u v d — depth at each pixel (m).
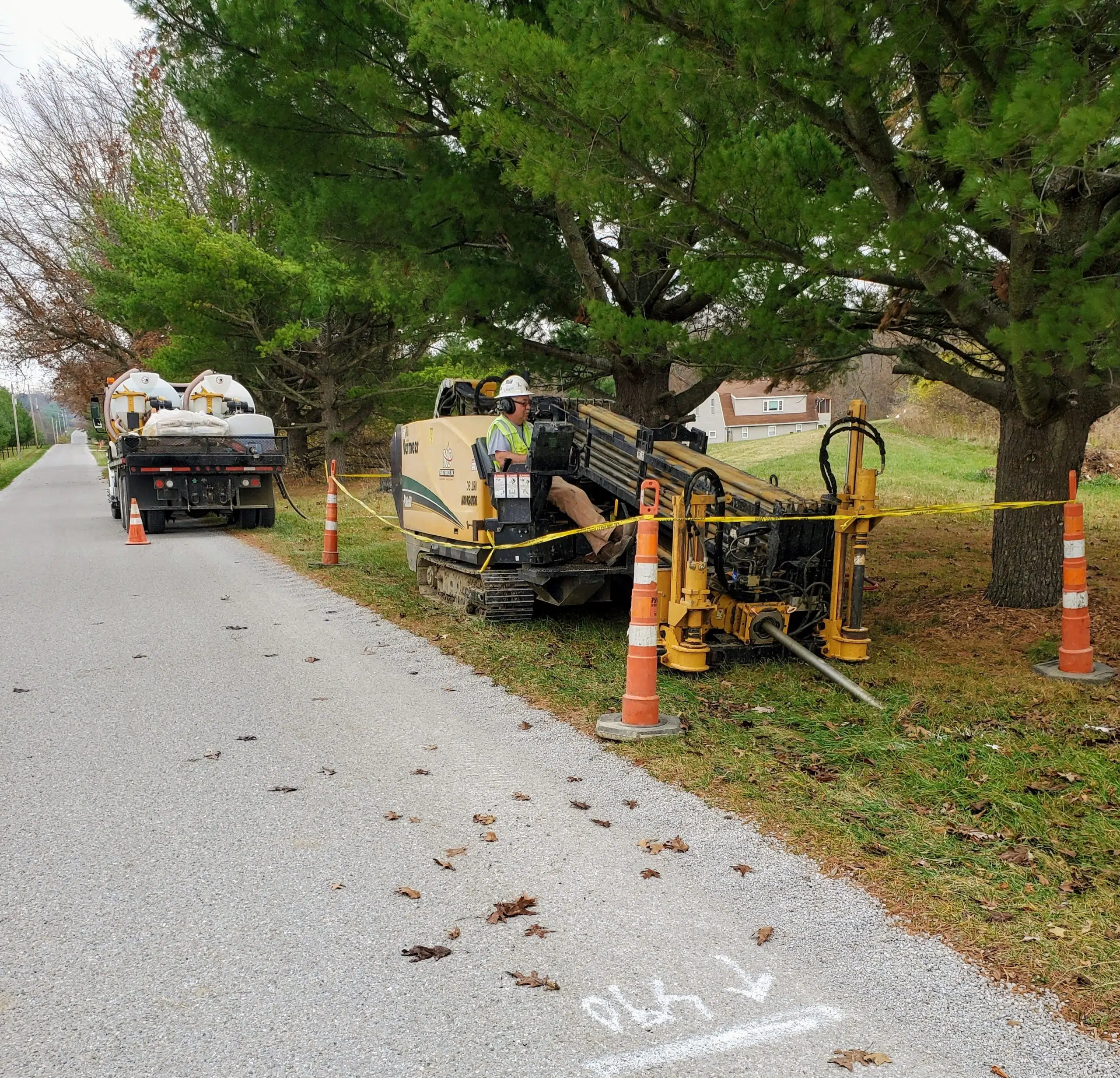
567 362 12.57
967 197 4.78
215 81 10.14
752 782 4.65
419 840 4.11
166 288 21.28
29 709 6.09
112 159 31.55
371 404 26.61
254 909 3.53
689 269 7.95
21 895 3.65
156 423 16.86
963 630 7.62
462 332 12.05
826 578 6.84
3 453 80.12
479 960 3.18
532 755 5.14
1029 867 3.74
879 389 45.66
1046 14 4.49
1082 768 4.68
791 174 6.87
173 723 5.79
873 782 4.63
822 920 3.41
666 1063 2.65
